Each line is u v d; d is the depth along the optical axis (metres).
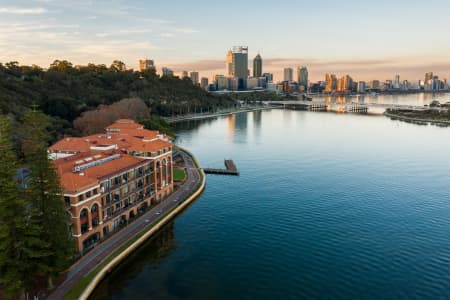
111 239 90.69
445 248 90.94
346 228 102.69
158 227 100.56
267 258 86.44
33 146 71.56
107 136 138.62
